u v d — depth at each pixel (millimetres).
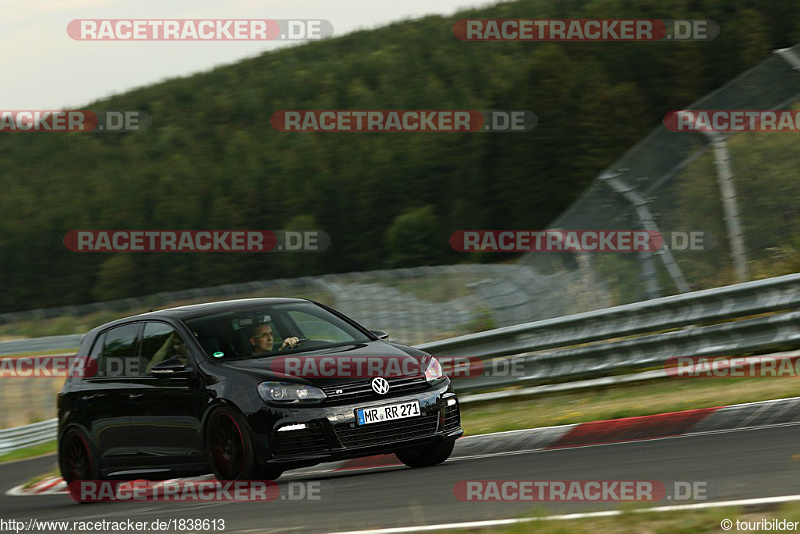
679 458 20281
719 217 46875
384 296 73562
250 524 17344
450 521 15414
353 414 22922
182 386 24766
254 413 22750
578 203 50250
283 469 22781
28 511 27234
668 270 45875
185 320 26297
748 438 22141
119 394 26609
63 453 28938
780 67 47844
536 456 24703
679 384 36312
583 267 48781
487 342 43812
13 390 109125
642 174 48219
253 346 25344
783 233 44594
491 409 42062
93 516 22016
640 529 12648
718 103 47594
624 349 38812
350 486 22344
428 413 24047
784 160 46625
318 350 25078
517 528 13477
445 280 71625
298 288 80062
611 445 25125
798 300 34656
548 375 41281
